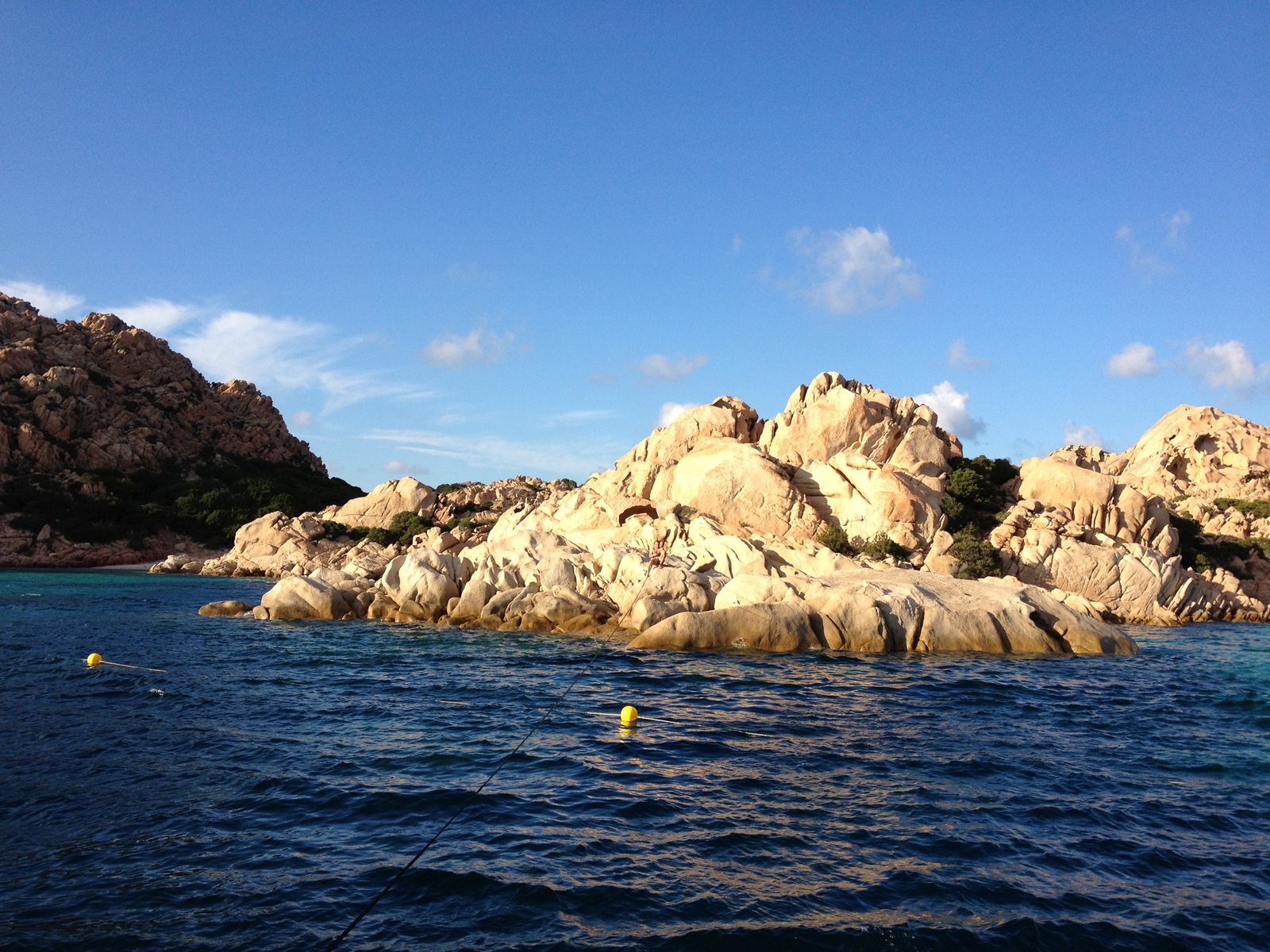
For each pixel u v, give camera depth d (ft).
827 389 184.75
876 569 127.34
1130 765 53.83
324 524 289.74
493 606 122.72
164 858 35.99
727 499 159.94
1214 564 215.10
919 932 30.37
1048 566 162.20
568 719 64.13
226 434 405.39
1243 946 30.12
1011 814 43.37
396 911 31.45
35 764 48.93
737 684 79.51
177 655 91.86
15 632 110.63
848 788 47.24
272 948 28.60
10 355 346.54
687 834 39.68
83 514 297.12
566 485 376.27
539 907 31.81
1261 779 50.96
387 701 69.31
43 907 31.45
